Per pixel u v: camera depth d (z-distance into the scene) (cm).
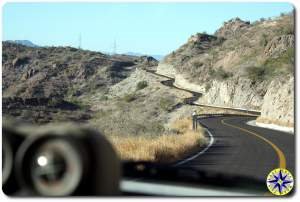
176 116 12688
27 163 383
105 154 389
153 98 17975
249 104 13100
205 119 6956
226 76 16288
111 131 2753
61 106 11119
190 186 518
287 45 14962
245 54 17388
